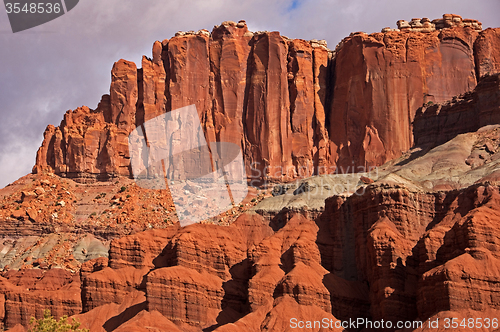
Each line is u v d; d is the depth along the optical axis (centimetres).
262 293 11044
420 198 11344
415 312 10106
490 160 12294
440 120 14162
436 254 10194
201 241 12188
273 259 11712
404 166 13200
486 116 13350
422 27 16262
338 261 11750
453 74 15550
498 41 15900
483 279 9231
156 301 10900
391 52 15625
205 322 11044
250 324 10450
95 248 14238
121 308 11712
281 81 16125
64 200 15525
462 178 11800
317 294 10638
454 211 10888
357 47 15862
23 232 14725
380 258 10512
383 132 15250
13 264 14000
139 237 12688
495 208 10175
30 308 12244
